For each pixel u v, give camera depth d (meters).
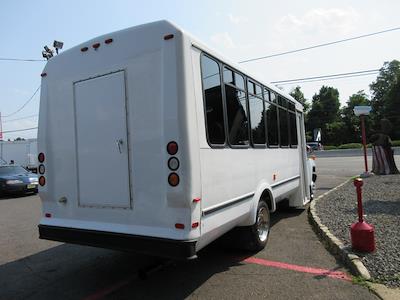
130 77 4.44
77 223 4.91
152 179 4.24
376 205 8.96
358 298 4.27
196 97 4.22
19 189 16.25
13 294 4.79
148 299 4.47
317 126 65.25
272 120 7.01
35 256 6.48
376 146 16.36
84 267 5.77
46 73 5.30
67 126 5.05
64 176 5.09
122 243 4.43
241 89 5.57
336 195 11.05
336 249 5.90
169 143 4.08
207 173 4.34
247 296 4.44
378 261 5.14
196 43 4.32
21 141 33.19
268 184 6.46
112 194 4.59
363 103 63.69
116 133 4.55
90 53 4.82
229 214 4.88
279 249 6.29
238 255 6.00
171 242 4.06
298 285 4.71
